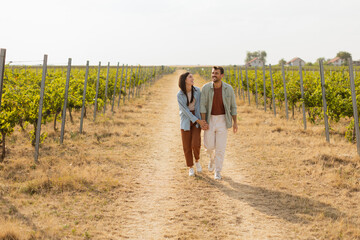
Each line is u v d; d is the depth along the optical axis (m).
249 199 4.43
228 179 5.28
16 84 7.90
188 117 4.99
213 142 5.07
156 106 15.34
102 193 4.56
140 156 6.68
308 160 6.22
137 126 10.02
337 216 3.84
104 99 12.29
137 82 20.77
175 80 42.09
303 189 4.78
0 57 4.91
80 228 3.49
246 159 6.46
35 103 6.74
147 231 3.53
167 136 8.84
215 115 4.94
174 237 3.39
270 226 3.64
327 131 7.68
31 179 4.98
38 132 5.88
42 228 3.42
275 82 14.34
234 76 22.02
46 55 5.92
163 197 4.52
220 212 4.02
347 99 8.01
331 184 4.93
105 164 5.94
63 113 7.32
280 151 6.96
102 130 8.86
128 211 4.04
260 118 11.58
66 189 4.61
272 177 5.35
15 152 6.50
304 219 3.79
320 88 8.88
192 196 4.55
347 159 6.11
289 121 10.77
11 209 3.84
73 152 6.65
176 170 5.79
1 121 5.67
